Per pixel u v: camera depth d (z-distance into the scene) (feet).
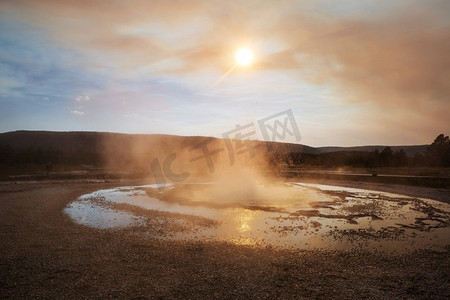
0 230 46.98
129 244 39.81
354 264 33.01
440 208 69.72
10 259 33.91
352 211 65.10
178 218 56.39
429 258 35.27
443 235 46.24
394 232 47.78
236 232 46.98
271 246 39.42
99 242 40.70
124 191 99.96
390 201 79.30
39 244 39.65
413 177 116.06
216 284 27.71
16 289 26.50
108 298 24.94
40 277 29.04
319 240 42.93
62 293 25.77
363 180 129.08
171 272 30.45
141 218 56.65
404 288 27.04
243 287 27.12
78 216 58.80
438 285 27.71
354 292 26.21
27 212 61.16
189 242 40.81
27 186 106.32
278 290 26.55
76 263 32.78
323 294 25.84
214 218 57.41
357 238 44.16
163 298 25.00
